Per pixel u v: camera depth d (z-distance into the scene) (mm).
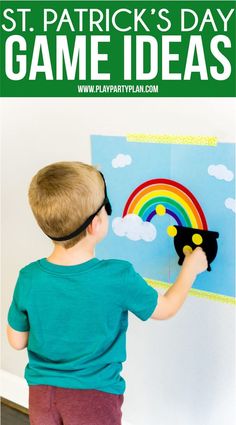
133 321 1429
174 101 1206
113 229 1374
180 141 1213
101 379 1082
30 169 1505
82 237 1067
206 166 1190
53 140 1431
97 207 1065
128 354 1464
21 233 1596
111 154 1328
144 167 1282
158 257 1317
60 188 1042
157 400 1447
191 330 1327
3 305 1716
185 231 1253
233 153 1149
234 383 1300
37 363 1121
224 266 1221
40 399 1099
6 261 1660
